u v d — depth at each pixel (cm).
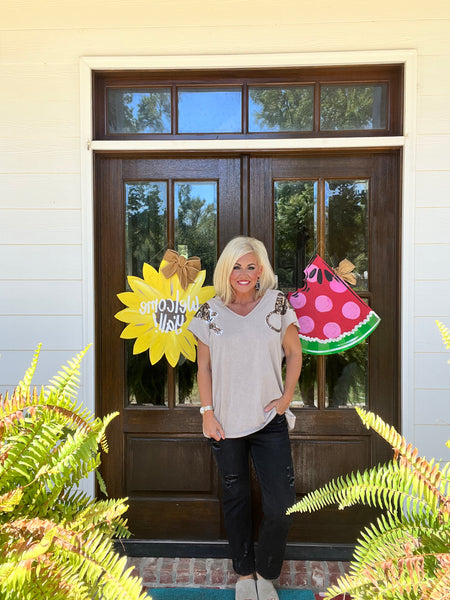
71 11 241
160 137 249
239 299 211
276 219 251
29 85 245
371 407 249
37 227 247
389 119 244
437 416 239
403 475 112
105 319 254
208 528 253
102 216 254
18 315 249
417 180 237
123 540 253
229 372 200
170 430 253
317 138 241
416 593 98
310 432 250
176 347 252
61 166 245
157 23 240
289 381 205
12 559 92
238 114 249
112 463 254
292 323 206
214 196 253
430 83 236
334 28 237
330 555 241
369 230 248
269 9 238
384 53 234
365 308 244
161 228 255
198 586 221
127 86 250
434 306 239
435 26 234
